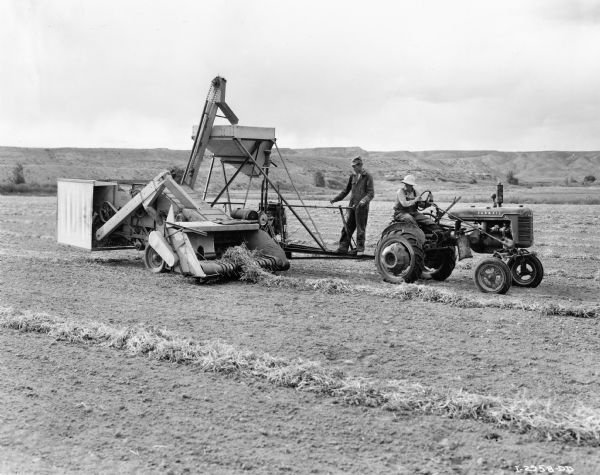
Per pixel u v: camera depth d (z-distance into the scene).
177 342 7.05
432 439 4.96
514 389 6.01
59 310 8.88
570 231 23.33
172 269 11.85
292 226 24.44
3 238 18.11
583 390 6.00
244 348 7.16
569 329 8.31
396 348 7.32
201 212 12.07
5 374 6.21
